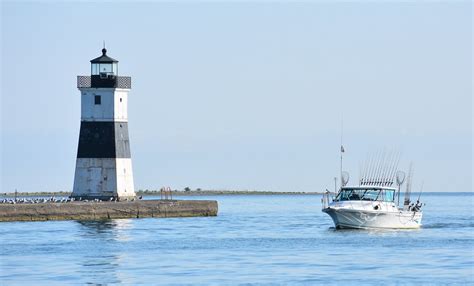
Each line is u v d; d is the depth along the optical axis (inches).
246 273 5423.2
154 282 5132.9
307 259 5999.0
